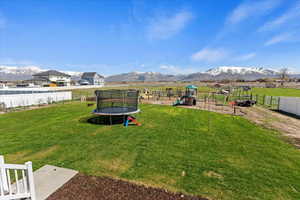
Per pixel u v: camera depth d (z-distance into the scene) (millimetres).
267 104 18531
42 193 3402
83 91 34750
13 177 4102
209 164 4844
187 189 3662
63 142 6637
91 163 4844
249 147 6168
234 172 4406
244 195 3490
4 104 15109
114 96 10930
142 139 7020
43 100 19094
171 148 6039
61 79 60875
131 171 4402
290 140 6980
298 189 3697
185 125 9383
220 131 8227
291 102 13258
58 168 4520
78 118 11172
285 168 4641
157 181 3955
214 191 3609
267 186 3799
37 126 9133
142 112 13422
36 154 5496
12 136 7402
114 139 7008
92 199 3242
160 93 29609
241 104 17500
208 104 18516
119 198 3293
